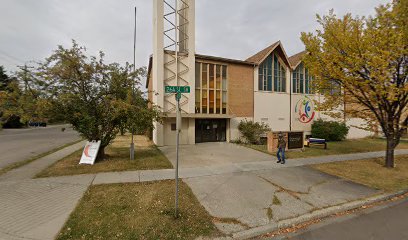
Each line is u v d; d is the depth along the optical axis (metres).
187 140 16.33
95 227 3.83
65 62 7.65
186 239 3.57
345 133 20.06
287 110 20.52
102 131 8.99
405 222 4.45
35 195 5.30
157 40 15.20
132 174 7.27
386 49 7.50
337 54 8.55
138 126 8.73
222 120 18.25
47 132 27.59
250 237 3.81
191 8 16.19
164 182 6.48
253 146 15.09
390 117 8.84
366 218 4.64
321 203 5.18
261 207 4.88
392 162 8.98
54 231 3.71
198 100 16.89
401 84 8.13
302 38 9.70
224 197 5.40
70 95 7.57
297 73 21.33
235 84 18.25
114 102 7.90
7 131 29.12
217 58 17.22
